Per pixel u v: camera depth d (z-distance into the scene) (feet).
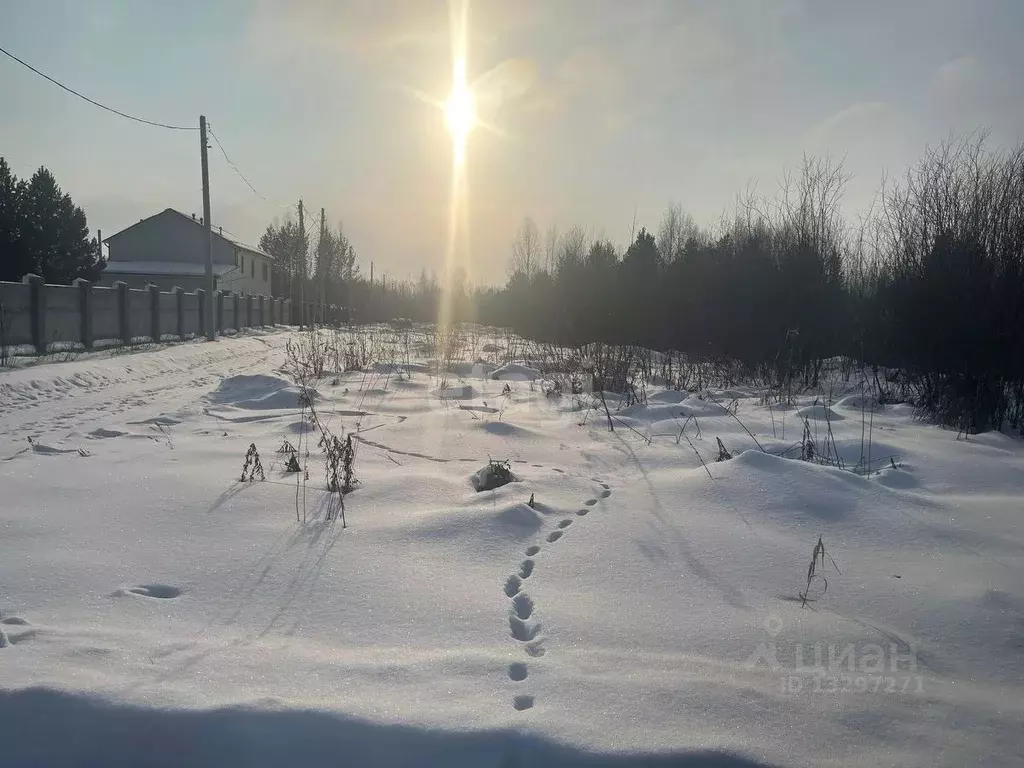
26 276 49.55
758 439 24.50
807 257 43.37
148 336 68.18
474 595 11.64
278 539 14.01
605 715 7.97
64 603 10.88
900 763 7.30
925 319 30.89
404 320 131.75
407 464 20.95
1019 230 29.76
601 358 41.19
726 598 11.69
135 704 7.77
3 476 18.17
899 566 13.08
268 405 32.50
